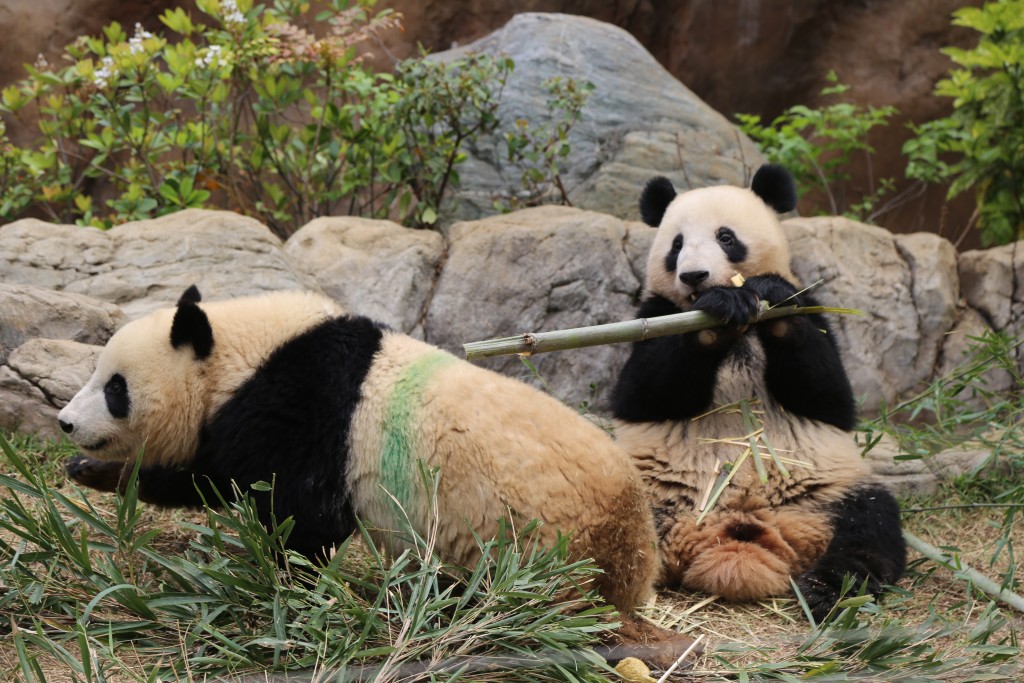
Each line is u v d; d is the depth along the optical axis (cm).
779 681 450
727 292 566
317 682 405
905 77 1404
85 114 1163
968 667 469
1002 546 585
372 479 482
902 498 729
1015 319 930
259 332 520
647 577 490
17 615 460
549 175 1049
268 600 461
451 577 476
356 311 839
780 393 616
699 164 1088
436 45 1352
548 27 1145
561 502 457
